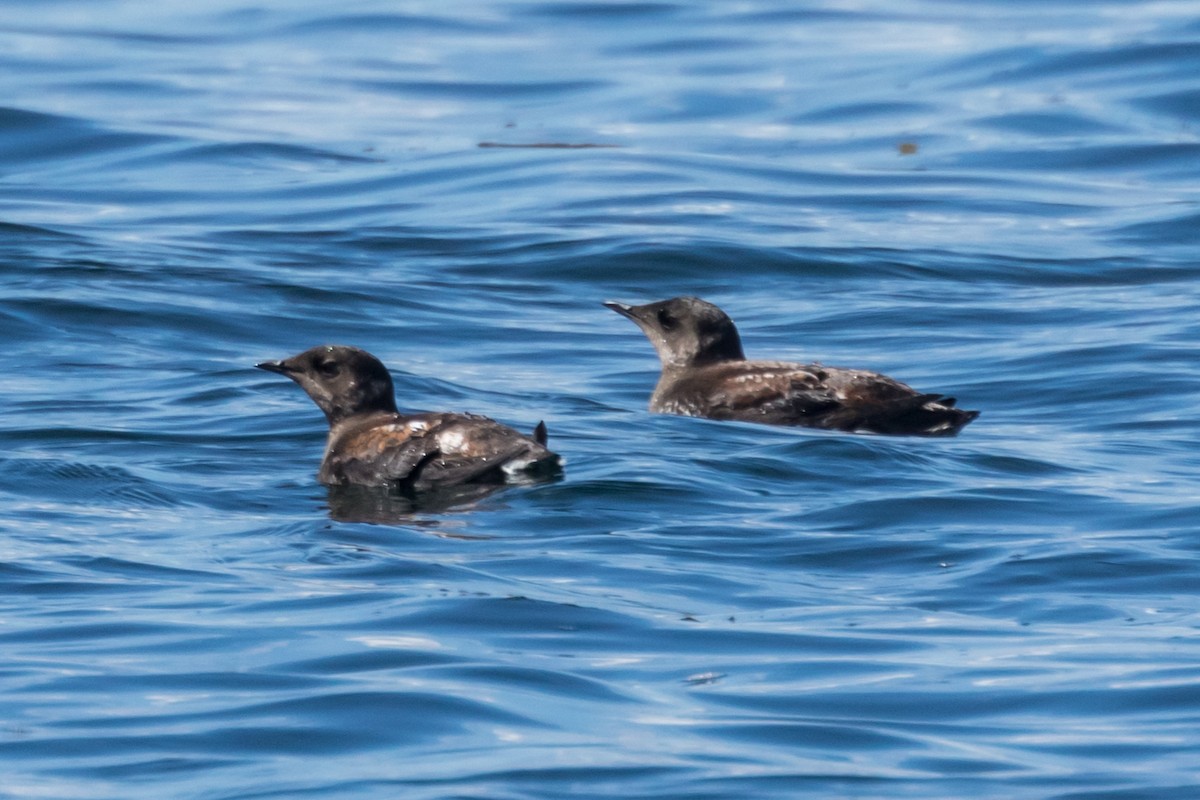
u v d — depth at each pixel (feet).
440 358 63.10
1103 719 27.73
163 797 24.58
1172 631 32.07
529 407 55.31
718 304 72.43
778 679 29.58
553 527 39.27
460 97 118.62
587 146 102.73
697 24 142.92
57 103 112.16
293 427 51.03
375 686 28.81
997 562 36.70
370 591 34.19
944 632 32.14
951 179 94.79
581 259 78.28
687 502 41.50
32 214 85.20
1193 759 26.04
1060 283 74.84
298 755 26.14
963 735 27.17
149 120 108.17
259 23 147.74
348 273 75.10
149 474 44.86
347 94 119.14
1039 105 109.81
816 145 102.99
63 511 40.96
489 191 91.81
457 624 32.17
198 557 36.86
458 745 26.50
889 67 123.44
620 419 52.95
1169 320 66.59
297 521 40.14
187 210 87.30
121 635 31.48
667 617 32.89
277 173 96.27
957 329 67.15
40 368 59.26
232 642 31.07
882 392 52.37
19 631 31.71
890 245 81.00
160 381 57.36
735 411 53.01
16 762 25.84
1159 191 92.02
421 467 43.11
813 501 41.78
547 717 27.68
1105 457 47.14
